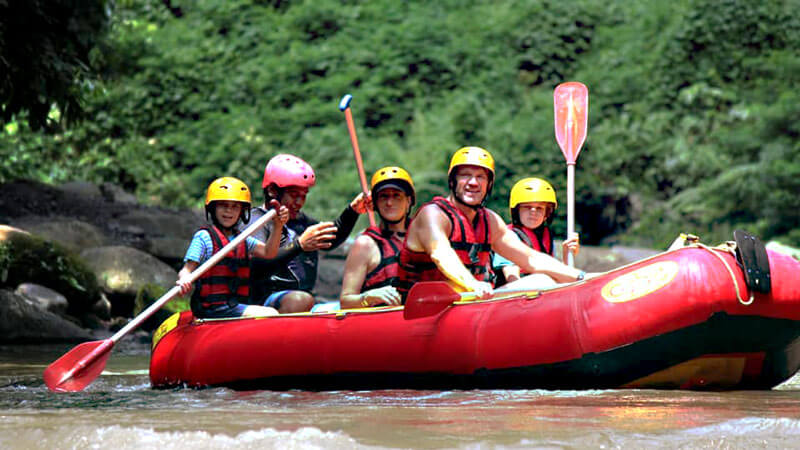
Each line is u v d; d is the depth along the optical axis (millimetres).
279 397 10516
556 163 48344
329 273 33875
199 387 12109
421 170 48344
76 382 12289
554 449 6508
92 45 25375
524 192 14344
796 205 45000
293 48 55375
